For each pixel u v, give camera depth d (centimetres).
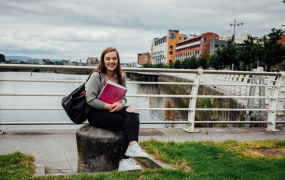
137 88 5416
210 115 1961
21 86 4034
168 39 13138
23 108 453
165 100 3303
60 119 1677
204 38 9431
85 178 257
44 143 416
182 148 402
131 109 295
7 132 471
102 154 294
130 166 281
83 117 297
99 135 293
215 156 371
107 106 292
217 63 5169
